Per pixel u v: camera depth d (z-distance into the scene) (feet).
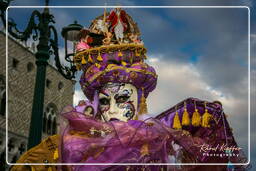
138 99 10.67
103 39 11.12
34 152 10.03
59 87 97.09
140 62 10.89
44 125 86.79
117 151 8.66
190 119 10.77
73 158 8.53
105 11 11.54
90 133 8.86
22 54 86.07
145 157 8.72
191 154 9.87
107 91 10.48
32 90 88.63
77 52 11.17
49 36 13.47
